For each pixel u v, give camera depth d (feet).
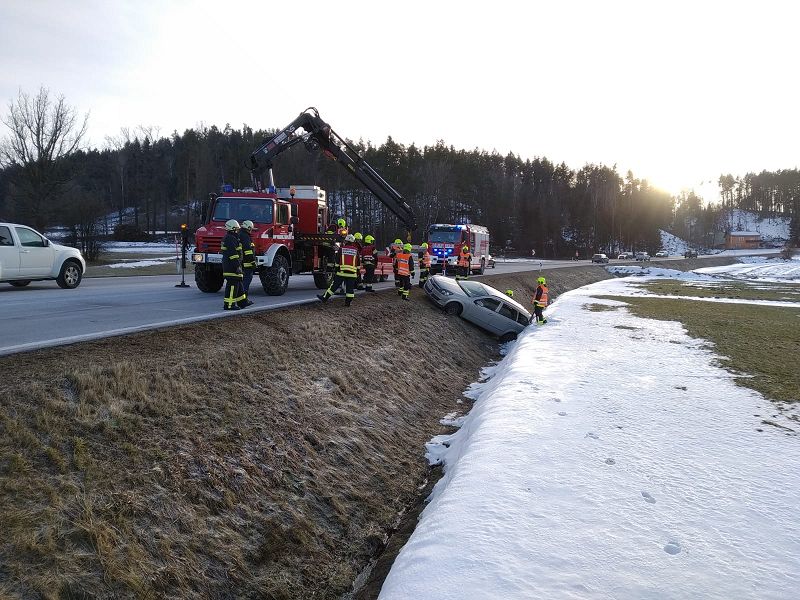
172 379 20.42
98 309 33.83
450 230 95.61
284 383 25.14
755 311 67.51
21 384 16.78
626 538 13.39
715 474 17.38
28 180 111.65
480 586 11.41
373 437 25.93
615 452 19.11
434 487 22.00
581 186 394.32
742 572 12.05
